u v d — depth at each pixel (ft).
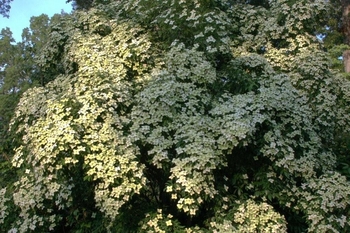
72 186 20.13
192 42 22.21
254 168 20.16
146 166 19.40
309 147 20.76
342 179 19.42
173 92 18.85
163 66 22.34
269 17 27.86
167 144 17.92
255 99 19.35
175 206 20.48
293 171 19.89
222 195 19.06
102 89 18.85
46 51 26.63
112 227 19.84
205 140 17.40
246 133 17.69
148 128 18.30
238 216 18.25
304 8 25.07
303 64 23.54
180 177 16.65
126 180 16.71
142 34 23.57
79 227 21.84
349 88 26.40
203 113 19.39
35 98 21.75
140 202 19.86
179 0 22.26
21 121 21.77
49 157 16.76
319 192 19.08
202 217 20.08
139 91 20.61
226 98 20.30
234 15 28.07
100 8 27.20
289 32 25.46
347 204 18.99
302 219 20.75
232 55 23.68
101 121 18.53
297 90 22.56
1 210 20.83
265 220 18.24
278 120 20.29
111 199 16.93
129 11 25.59
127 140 17.58
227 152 17.97
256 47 26.91
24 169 20.68
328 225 18.34
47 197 19.30
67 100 18.07
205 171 16.67
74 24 26.22
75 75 22.75
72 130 16.81
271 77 21.57
